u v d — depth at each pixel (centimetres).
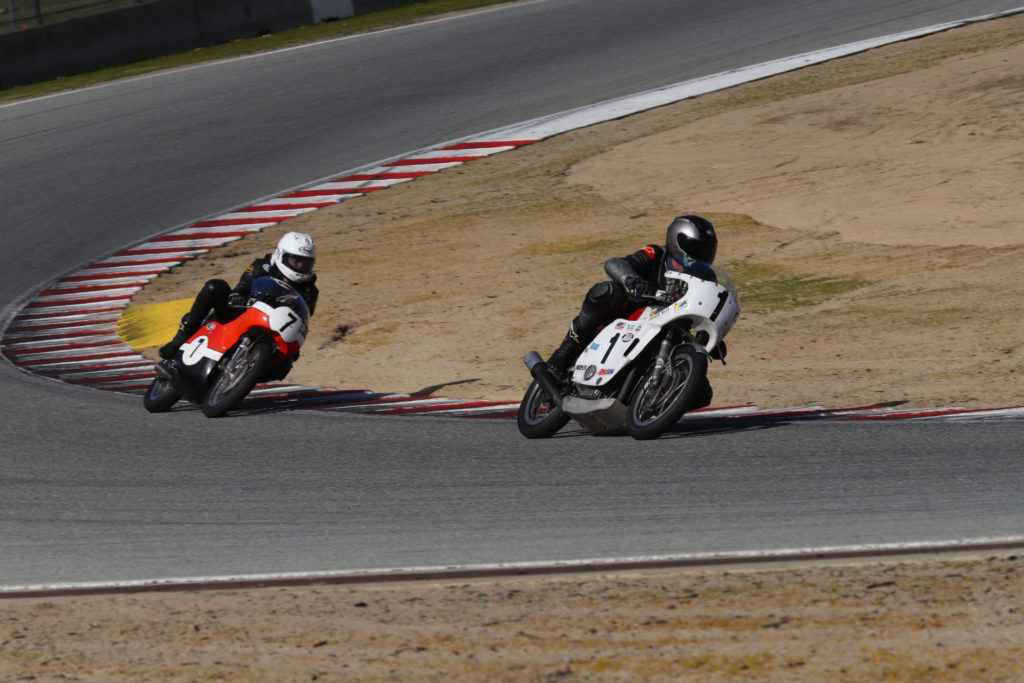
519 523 2055
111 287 5159
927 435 2611
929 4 8938
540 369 2695
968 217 5169
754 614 1550
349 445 2738
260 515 2180
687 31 8800
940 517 1975
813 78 7400
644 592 1659
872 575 1683
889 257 4844
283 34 9706
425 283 5038
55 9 9312
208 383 3119
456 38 9088
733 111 7012
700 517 2041
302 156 6875
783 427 2770
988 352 3684
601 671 1395
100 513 2239
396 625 1568
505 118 7275
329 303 4878
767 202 5691
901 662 1377
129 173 6719
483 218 5844
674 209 5731
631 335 2583
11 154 7112
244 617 1622
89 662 1481
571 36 8888
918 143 6144
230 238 5781
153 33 9288
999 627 1459
